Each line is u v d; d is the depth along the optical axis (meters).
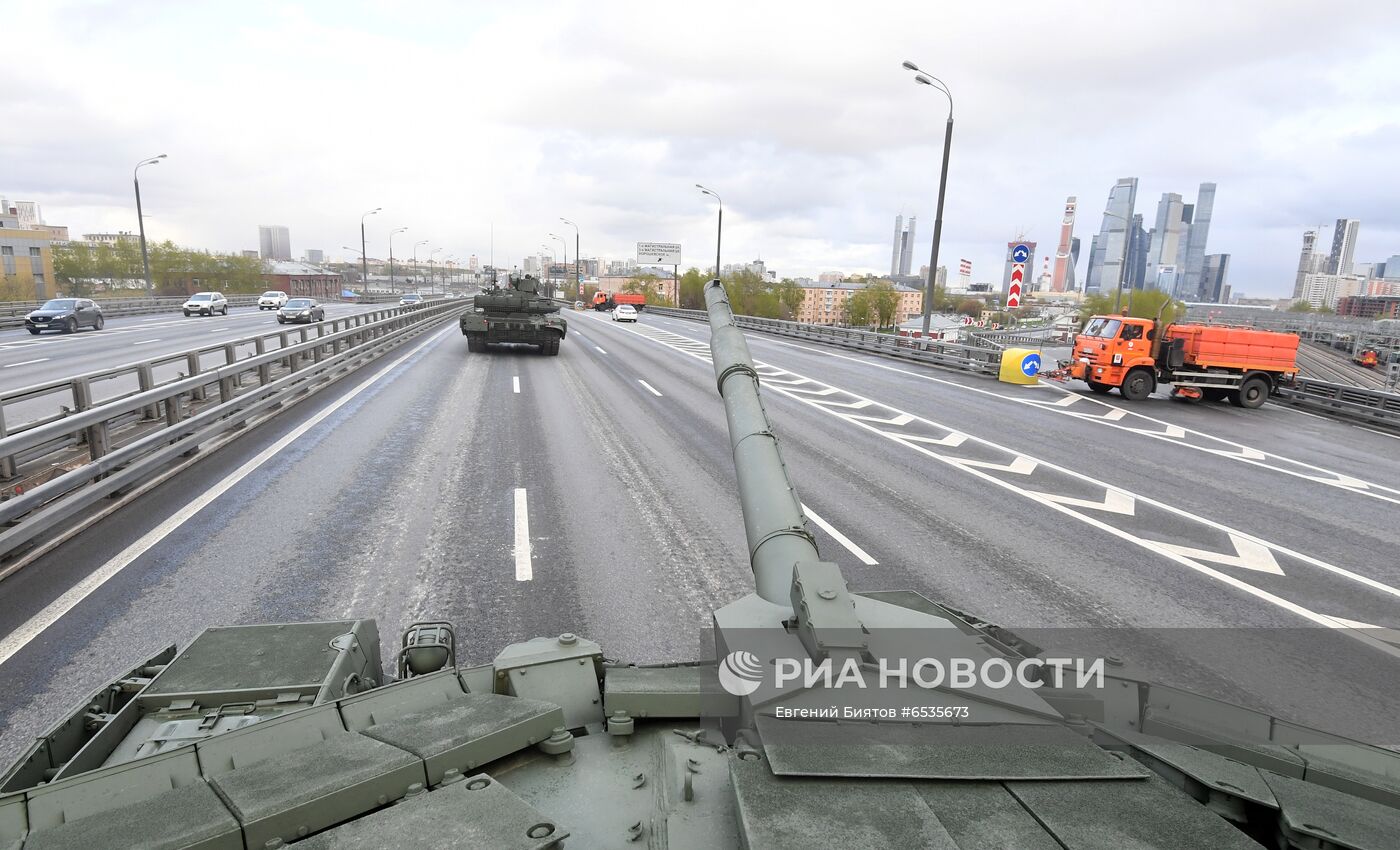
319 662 3.14
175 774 2.18
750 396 4.68
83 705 2.85
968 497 10.53
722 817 1.93
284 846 1.74
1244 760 2.44
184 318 43.84
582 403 16.94
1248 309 66.31
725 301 6.30
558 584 6.87
